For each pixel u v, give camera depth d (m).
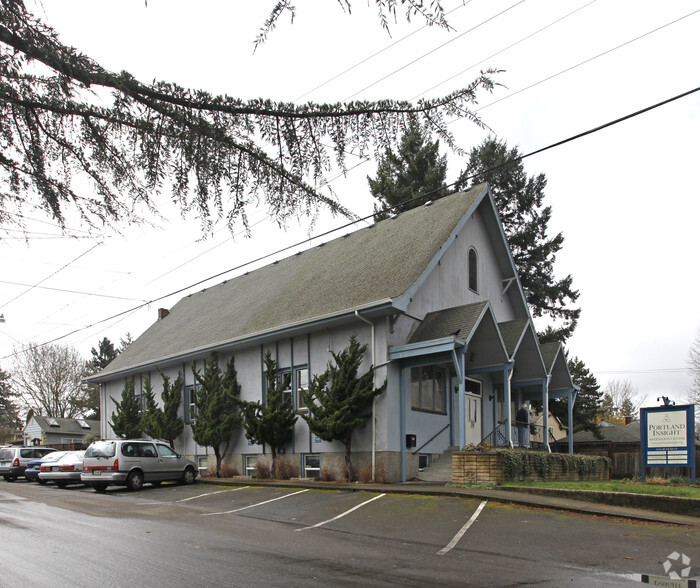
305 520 12.52
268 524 12.08
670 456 16.38
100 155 4.55
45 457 25.58
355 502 14.48
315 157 4.81
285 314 22.33
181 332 29.89
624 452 24.16
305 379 21.47
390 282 19.56
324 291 22.19
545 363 22.91
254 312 24.98
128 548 9.07
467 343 17.70
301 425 21.22
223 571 7.56
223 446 24.34
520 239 35.56
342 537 10.51
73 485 24.56
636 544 9.70
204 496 17.53
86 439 47.47
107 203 4.67
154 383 29.53
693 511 12.08
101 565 7.82
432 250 20.19
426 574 7.70
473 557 8.83
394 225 24.52
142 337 34.66
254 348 23.66
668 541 9.91
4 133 4.35
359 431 19.06
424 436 19.64
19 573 7.32
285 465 21.20
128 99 4.41
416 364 18.48
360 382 18.61
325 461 20.02
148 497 17.97
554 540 10.02
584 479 19.89
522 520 11.68
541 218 36.31
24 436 63.12
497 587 7.11
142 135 4.55
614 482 16.61
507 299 25.33
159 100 4.50
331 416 18.56
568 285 36.28
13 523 11.84
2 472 29.36
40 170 4.43
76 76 4.12
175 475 21.45
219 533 10.74
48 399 61.22
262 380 23.03
